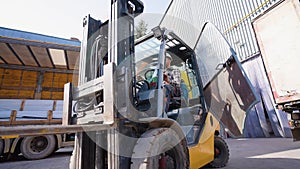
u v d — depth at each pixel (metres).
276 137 8.43
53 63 8.74
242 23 10.29
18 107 6.24
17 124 5.32
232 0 11.12
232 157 4.39
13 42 6.61
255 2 9.59
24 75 8.56
